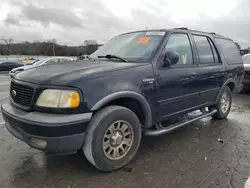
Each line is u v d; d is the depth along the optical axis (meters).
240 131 4.28
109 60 3.35
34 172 2.74
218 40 4.74
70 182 2.54
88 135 2.51
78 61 3.41
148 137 3.91
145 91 2.95
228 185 2.50
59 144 2.35
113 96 2.58
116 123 2.71
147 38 3.55
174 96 3.41
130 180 2.59
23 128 2.43
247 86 8.00
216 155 3.23
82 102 2.40
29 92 2.52
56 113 2.36
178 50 3.57
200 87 3.93
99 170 2.79
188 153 3.30
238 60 5.28
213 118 5.02
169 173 2.74
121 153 2.82
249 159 3.12
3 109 2.84
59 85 2.39
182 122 3.76
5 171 2.76
